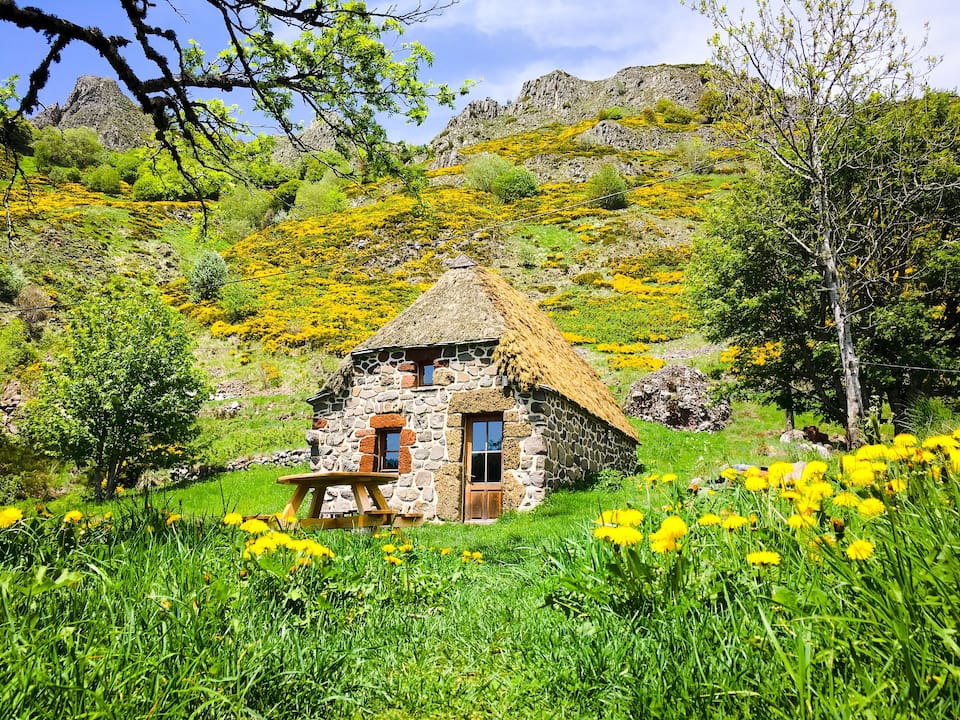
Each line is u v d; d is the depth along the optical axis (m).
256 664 2.97
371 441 16.19
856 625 2.50
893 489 3.18
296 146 9.12
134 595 3.37
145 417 22.75
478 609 4.40
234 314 41.66
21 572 3.34
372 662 3.60
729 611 3.00
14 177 8.52
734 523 3.45
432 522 14.91
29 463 23.59
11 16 6.16
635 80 136.50
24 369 34.38
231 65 8.34
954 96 18.27
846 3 14.06
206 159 9.16
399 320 17.05
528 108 140.50
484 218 60.03
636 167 82.38
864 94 14.64
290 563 4.21
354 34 8.02
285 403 30.58
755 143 15.59
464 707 3.14
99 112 125.69
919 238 18.17
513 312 17.81
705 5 14.88
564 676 3.15
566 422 15.94
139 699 2.50
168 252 56.75
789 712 2.27
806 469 3.50
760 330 21.08
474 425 15.67
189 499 18.42
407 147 9.23
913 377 19.44
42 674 2.37
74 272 47.69
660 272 49.16
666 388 26.02
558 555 4.61
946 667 2.11
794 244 19.16
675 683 2.72
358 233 56.88
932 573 2.41
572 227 59.22
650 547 3.84
